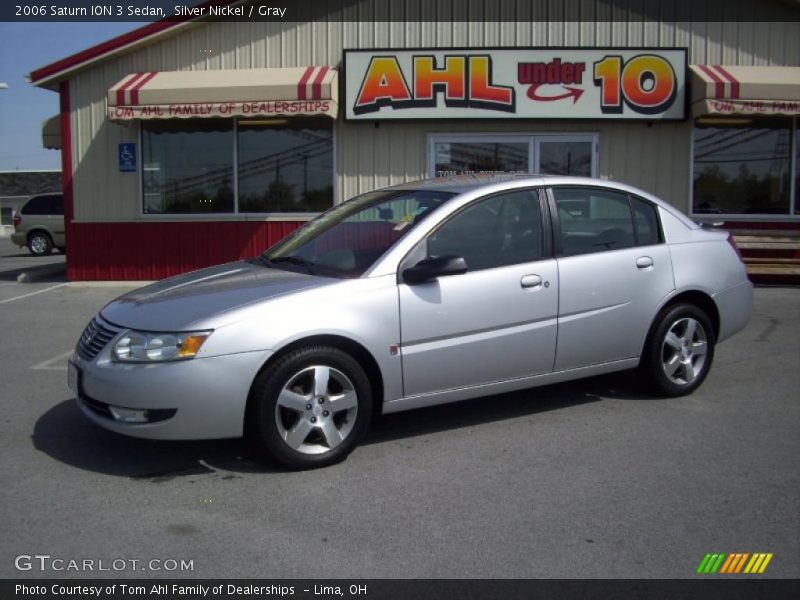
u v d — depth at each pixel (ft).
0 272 50.52
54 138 43.06
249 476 14.88
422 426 17.83
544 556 11.76
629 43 38.22
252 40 38.55
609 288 18.12
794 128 38.73
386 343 15.56
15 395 20.44
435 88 37.52
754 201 39.06
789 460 15.56
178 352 14.12
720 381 21.45
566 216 18.15
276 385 14.61
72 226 39.70
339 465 15.43
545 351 17.40
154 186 39.47
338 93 37.96
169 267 39.47
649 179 38.58
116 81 39.06
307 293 15.08
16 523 12.91
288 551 11.96
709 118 38.58
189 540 12.32
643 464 15.38
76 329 29.32
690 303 19.83
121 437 17.10
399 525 12.79
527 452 16.10
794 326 28.86
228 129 39.06
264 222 38.99
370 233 17.25
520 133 38.40
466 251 16.70
